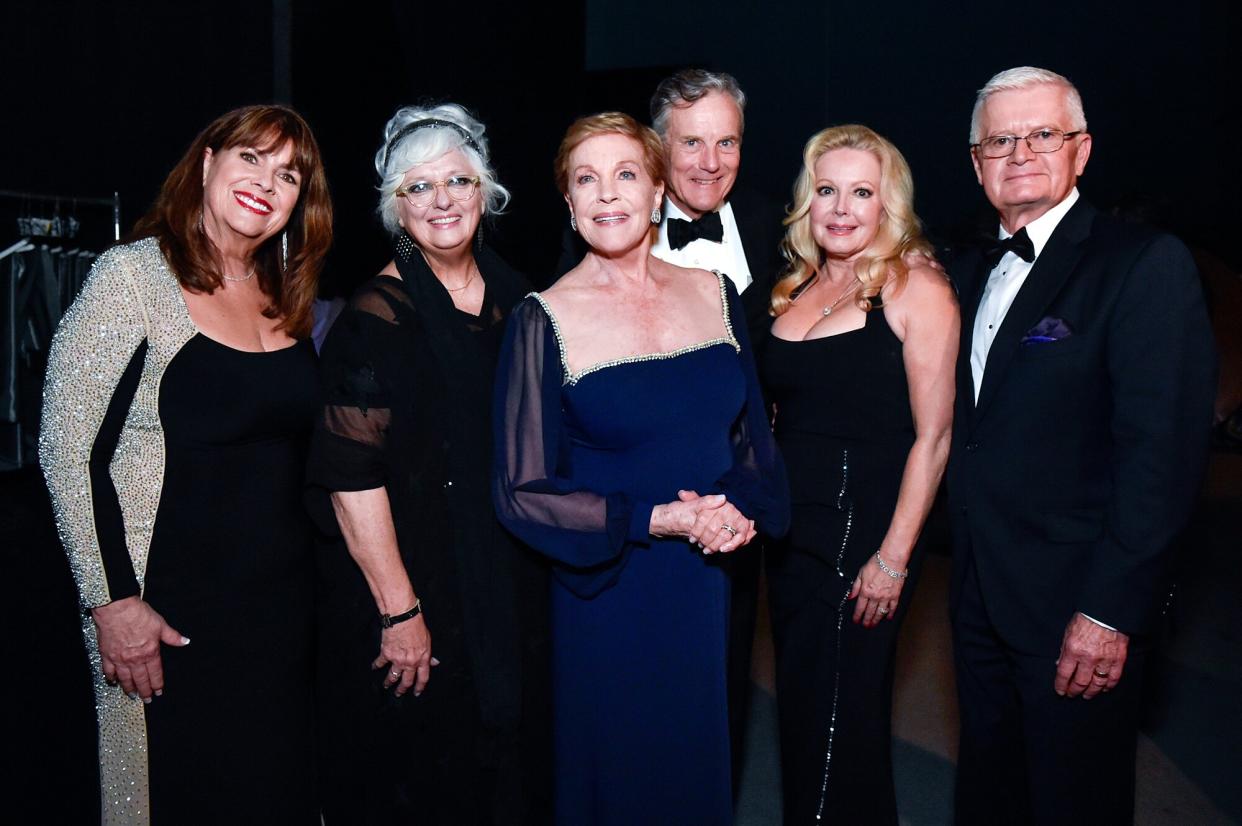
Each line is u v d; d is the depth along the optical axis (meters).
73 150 3.20
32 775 2.68
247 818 2.10
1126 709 2.13
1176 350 2.00
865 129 2.42
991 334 2.26
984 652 2.33
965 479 2.26
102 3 3.23
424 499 2.18
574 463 2.17
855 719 2.41
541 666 2.32
